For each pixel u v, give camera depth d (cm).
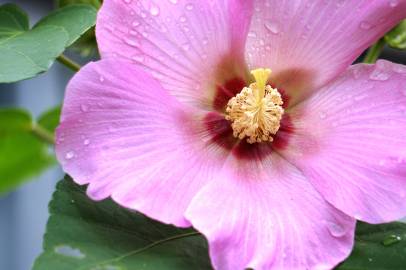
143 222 28
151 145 28
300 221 28
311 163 29
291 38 30
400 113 28
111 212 28
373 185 28
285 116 31
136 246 27
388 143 28
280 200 28
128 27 28
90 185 26
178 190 28
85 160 27
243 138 30
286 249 27
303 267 27
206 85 30
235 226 27
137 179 27
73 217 28
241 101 30
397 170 28
